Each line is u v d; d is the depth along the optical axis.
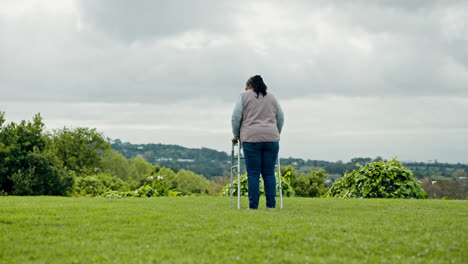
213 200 8.01
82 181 43.72
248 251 2.93
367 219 4.46
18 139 39.44
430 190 13.26
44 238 3.37
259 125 5.97
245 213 4.96
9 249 2.99
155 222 4.15
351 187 11.20
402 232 3.59
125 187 51.47
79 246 3.09
